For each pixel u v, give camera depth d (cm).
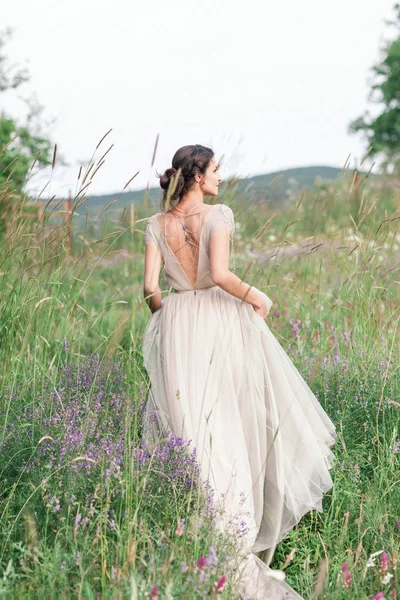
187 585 240
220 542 277
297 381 363
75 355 455
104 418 354
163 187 347
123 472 299
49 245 420
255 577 293
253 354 345
